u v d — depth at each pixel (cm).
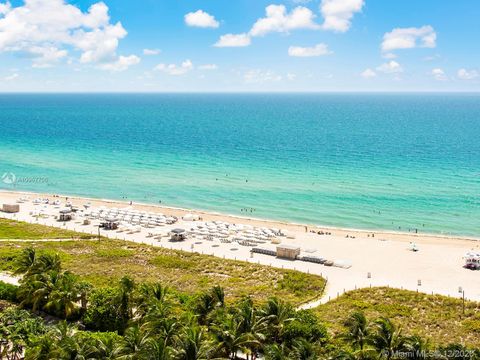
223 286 7775
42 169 19050
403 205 14212
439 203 14388
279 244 10131
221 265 8850
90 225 11612
